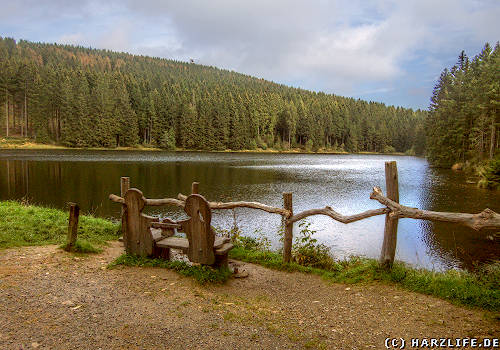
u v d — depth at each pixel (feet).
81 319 11.61
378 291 15.33
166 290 14.84
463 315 12.64
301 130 392.47
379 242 37.45
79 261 18.39
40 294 13.53
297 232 41.86
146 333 10.84
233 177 105.60
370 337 11.16
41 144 261.65
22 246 20.80
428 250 36.17
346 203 64.85
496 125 143.74
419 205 63.87
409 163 215.51
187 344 10.27
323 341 10.84
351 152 412.57
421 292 14.96
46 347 9.69
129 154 215.92
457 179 113.60
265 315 12.89
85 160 152.56
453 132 181.88
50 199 60.85
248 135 355.15
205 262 16.79
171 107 333.62
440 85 232.53
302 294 15.66
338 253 33.22
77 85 305.32
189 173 113.09
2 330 10.52
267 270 19.62
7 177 89.15
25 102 275.39
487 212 13.04
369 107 541.34
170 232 19.44
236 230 28.68
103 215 49.60
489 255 34.32
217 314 12.65
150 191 73.36
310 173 124.98
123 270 17.22
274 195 72.08
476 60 201.57
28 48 625.82
